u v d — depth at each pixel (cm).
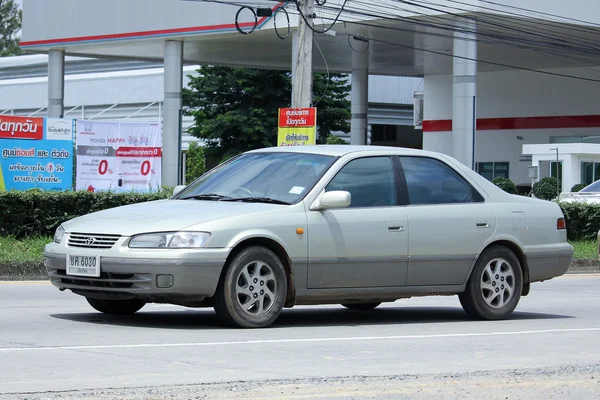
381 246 1168
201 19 4288
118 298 1068
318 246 1124
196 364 859
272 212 1104
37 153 2819
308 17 2934
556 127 5878
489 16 3912
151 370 825
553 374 853
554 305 1570
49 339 999
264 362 880
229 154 6069
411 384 788
